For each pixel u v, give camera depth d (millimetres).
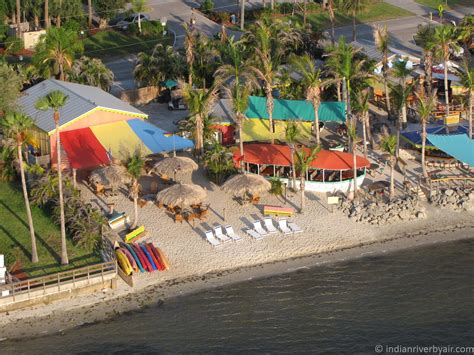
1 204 115375
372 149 132125
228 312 98250
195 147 128375
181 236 110312
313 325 96188
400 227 114688
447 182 122875
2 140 125562
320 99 141000
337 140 134375
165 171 119125
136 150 114750
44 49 139000
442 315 97812
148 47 176750
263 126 131375
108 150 120375
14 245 106250
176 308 98562
